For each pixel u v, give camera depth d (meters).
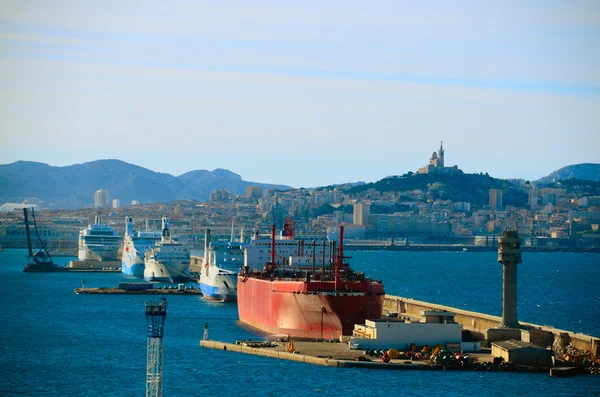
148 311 142.75
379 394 193.00
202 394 195.62
